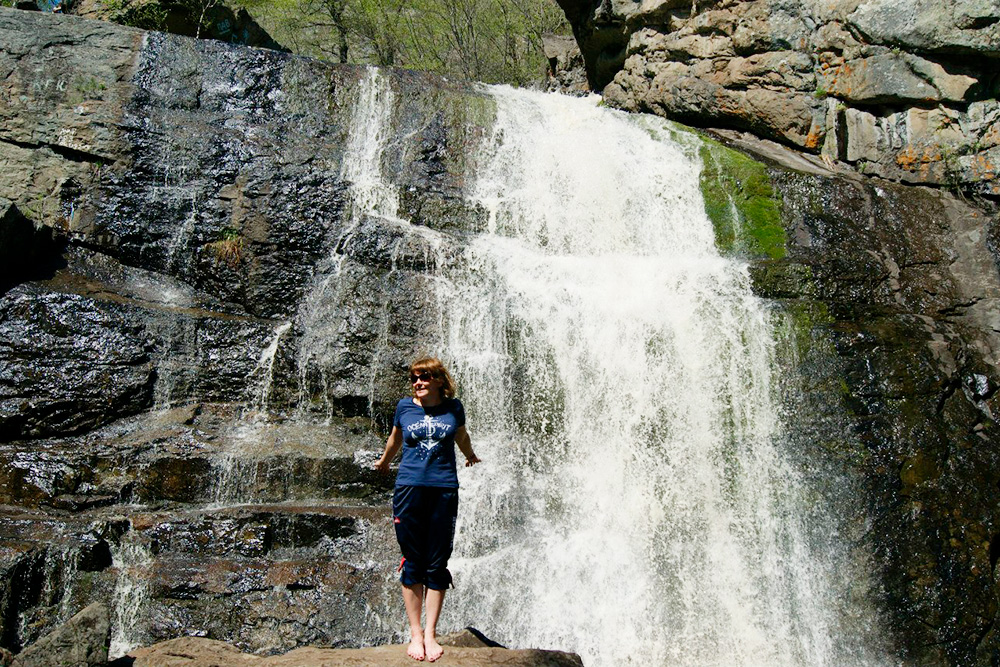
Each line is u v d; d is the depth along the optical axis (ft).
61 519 24.97
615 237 38.93
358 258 32.78
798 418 31.71
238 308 33.37
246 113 37.86
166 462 26.96
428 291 32.42
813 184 38.17
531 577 27.71
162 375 29.60
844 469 30.45
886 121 42.57
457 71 89.71
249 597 24.53
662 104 52.85
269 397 30.14
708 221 38.78
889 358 32.40
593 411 31.55
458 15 89.25
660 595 28.55
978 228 37.32
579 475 30.42
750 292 34.24
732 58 48.39
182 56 38.01
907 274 36.32
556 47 70.59
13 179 34.19
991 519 30.17
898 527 29.50
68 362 28.68
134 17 59.21
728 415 32.01
